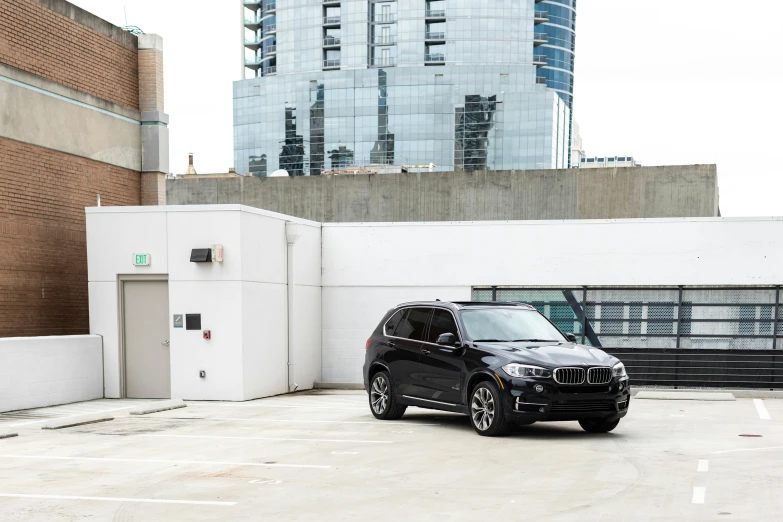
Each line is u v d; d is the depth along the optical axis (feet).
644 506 22.82
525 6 530.27
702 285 62.59
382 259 67.72
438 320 41.86
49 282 59.26
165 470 29.48
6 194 55.26
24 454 33.58
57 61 60.13
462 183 102.42
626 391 37.11
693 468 28.55
